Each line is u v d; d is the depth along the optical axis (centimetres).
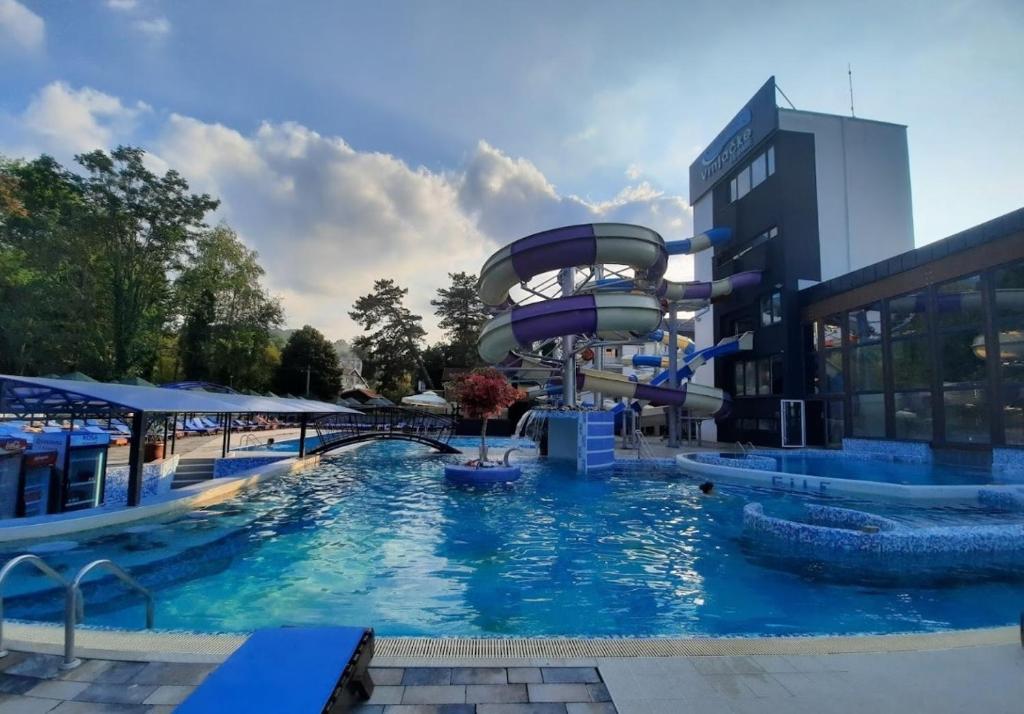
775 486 1352
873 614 545
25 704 279
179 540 825
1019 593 605
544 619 529
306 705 221
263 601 577
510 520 981
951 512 1014
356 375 7181
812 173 2441
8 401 835
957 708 279
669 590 614
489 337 1834
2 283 2641
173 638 362
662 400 2270
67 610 326
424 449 2430
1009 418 1494
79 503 947
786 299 2367
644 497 1221
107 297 3086
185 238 3189
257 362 4100
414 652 345
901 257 1841
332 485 1385
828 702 285
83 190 2878
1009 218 1489
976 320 1602
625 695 290
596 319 1652
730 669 322
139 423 957
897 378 1872
